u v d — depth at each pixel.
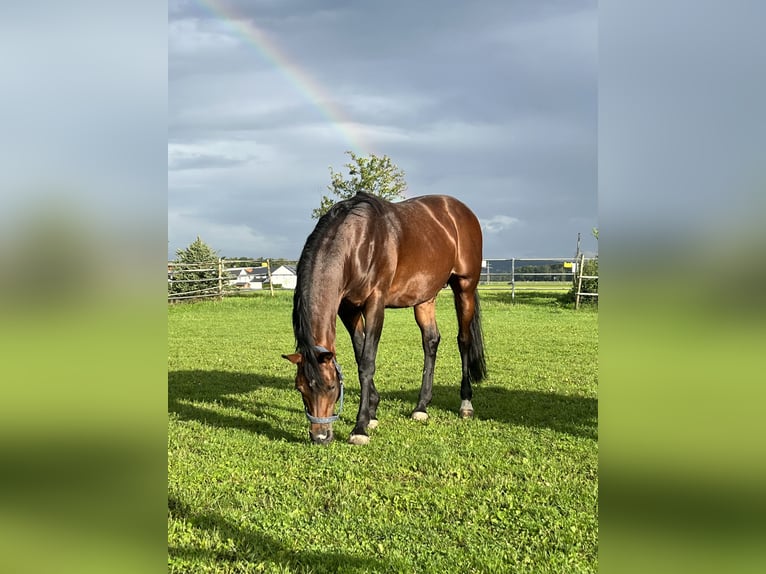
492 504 4.11
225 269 25.14
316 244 5.66
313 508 4.07
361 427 5.70
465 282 7.14
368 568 3.25
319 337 5.49
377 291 6.07
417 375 9.15
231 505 4.12
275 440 5.70
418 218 6.64
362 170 26.02
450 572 3.20
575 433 5.87
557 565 3.25
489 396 7.69
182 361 10.63
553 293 25.28
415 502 4.17
